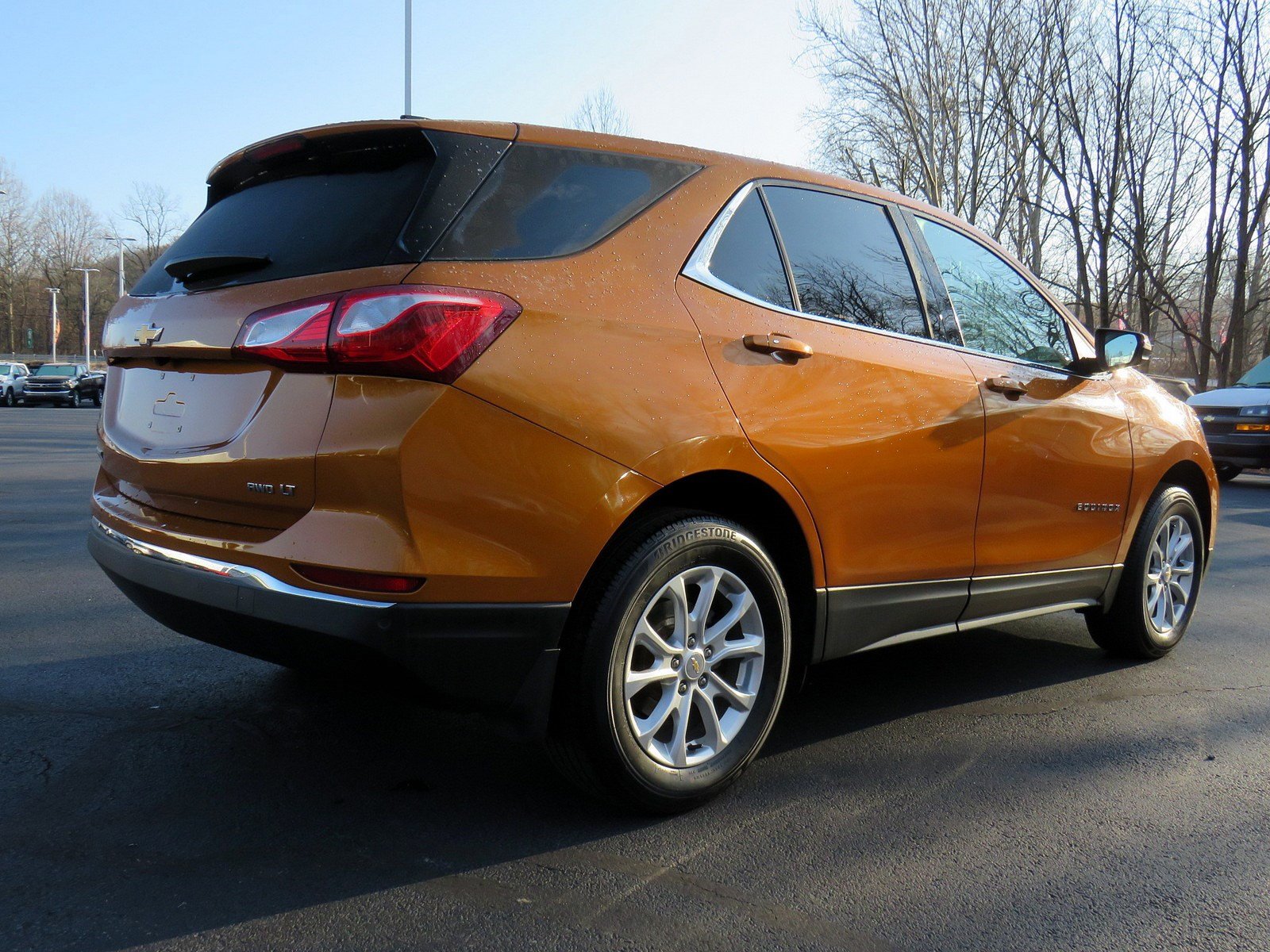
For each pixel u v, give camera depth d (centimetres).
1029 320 389
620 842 252
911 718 354
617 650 246
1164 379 1755
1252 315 2714
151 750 301
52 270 9200
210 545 243
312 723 328
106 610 468
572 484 235
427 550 219
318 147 262
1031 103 2214
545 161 258
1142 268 2092
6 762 288
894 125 2509
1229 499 1112
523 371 230
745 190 296
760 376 274
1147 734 343
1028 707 370
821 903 226
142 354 279
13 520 742
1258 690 396
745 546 271
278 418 231
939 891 233
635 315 254
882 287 328
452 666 225
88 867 230
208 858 236
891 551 312
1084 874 243
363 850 243
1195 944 214
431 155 244
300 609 222
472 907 219
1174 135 2039
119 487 289
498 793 278
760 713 281
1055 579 382
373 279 224
